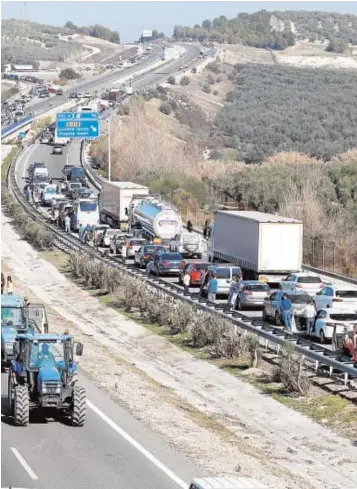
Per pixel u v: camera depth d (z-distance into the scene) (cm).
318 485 5078
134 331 9594
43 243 15375
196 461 5072
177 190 19762
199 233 15300
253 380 7394
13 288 11869
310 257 13500
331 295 8675
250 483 3316
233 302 9844
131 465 4947
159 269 12088
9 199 19562
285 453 5731
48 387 5522
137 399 6488
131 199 15988
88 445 5291
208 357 8275
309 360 7594
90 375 7138
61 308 10906
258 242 10619
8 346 6981
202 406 6738
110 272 11788
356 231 14025
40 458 5016
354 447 5888
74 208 16662
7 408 5981
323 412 6512
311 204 14600
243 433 6069
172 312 9562
